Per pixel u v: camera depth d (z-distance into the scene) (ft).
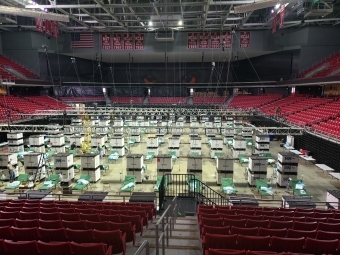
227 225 26.21
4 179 64.34
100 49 140.15
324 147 73.77
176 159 82.84
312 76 112.06
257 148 83.92
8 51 132.67
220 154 81.56
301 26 125.49
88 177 60.13
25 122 107.96
